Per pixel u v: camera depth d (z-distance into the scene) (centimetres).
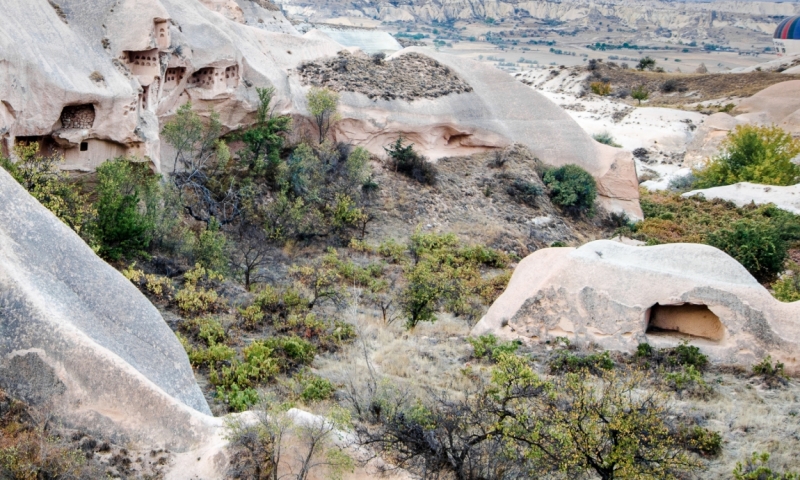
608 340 2405
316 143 3838
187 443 1451
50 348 1468
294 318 2436
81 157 2789
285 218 3272
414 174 3959
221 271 2744
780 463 1805
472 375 2206
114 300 1683
